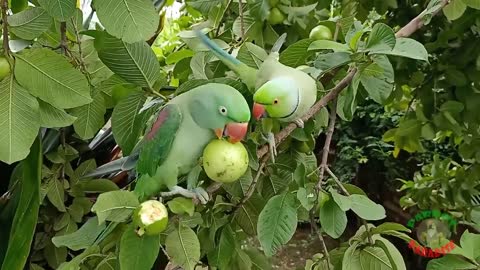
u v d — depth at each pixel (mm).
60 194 939
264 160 696
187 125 566
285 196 662
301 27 969
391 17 1364
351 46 670
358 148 2926
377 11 1280
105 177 1039
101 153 1121
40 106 594
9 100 557
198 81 667
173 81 1063
